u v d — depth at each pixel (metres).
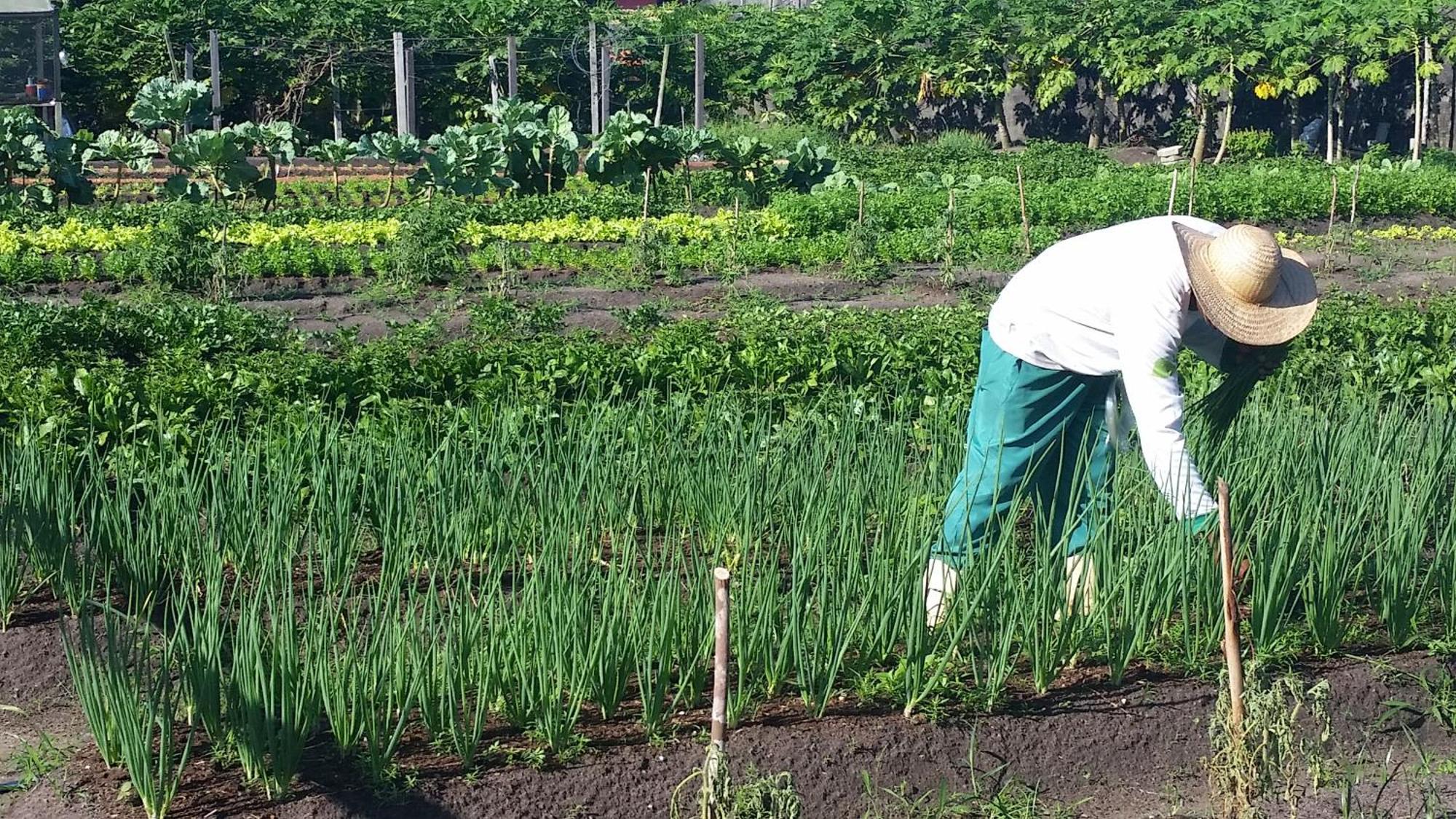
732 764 5.09
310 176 34.31
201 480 6.77
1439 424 7.22
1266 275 5.45
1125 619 5.62
